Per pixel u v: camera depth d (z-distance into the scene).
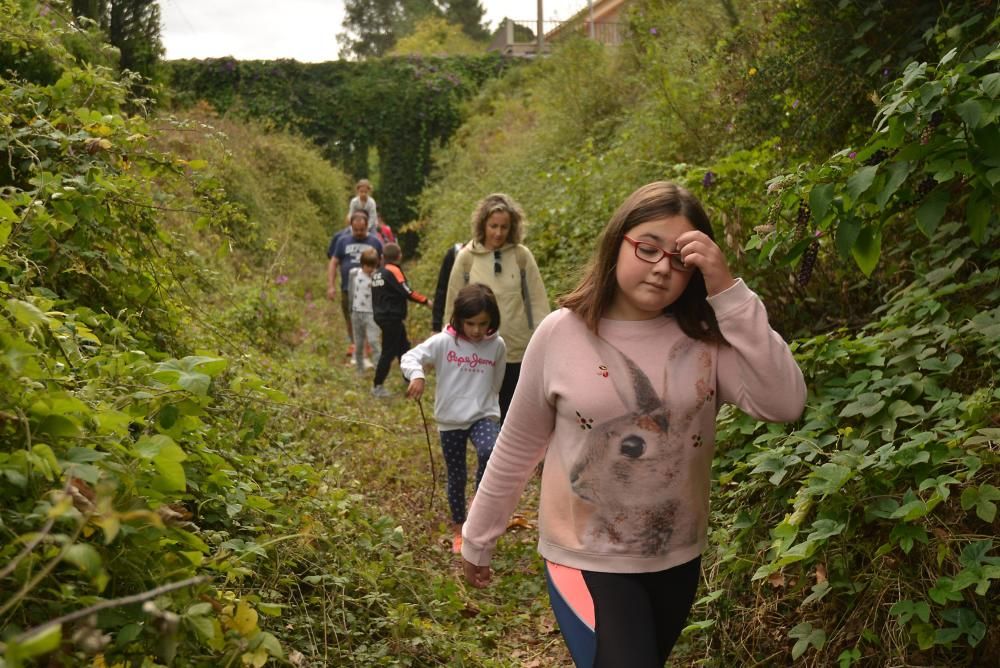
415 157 28.06
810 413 3.57
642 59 12.59
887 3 5.66
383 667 3.25
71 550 1.59
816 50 6.04
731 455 3.89
